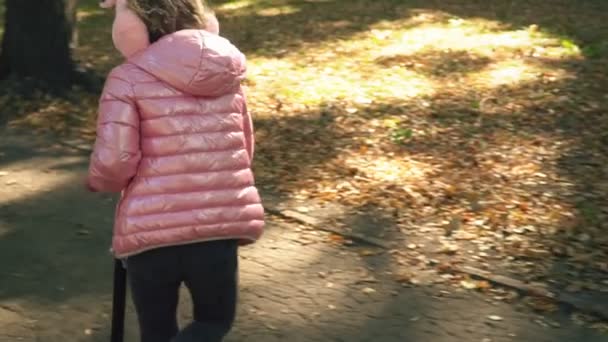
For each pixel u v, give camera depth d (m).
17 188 6.93
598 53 10.97
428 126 8.41
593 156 7.60
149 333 3.78
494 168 7.33
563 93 9.38
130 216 3.56
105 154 3.50
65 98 9.10
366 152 7.73
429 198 6.67
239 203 3.67
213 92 3.61
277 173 7.24
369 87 9.70
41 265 5.60
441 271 5.51
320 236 6.04
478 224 6.18
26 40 9.23
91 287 5.31
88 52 11.47
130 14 3.57
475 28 12.51
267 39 12.06
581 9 13.75
